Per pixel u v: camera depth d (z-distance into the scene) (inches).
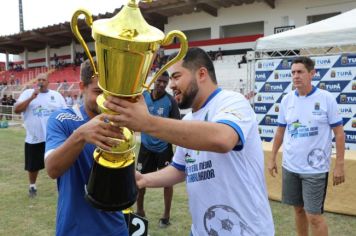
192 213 75.7
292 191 142.0
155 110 173.8
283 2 976.3
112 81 47.1
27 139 226.7
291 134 142.1
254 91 308.8
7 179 279.9
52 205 213.9
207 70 70.9
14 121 845.8
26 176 290.2
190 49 71.2
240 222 69.6
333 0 896.3
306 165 136.3
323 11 914.7
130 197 60.6
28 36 1398.9
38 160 227.5
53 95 232.8
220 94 70.5
